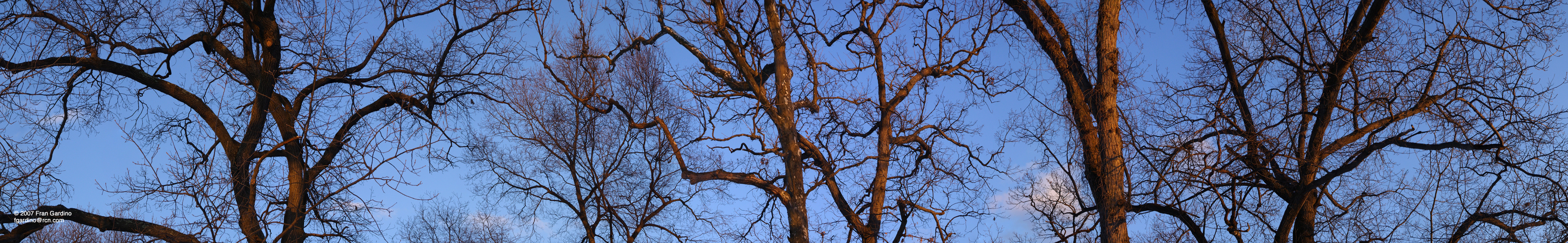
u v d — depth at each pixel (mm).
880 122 13367
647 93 14602
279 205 11734
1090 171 11211
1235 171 10508
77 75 11711
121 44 11828
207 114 12266
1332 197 11070
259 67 11836
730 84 12914
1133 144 10469
